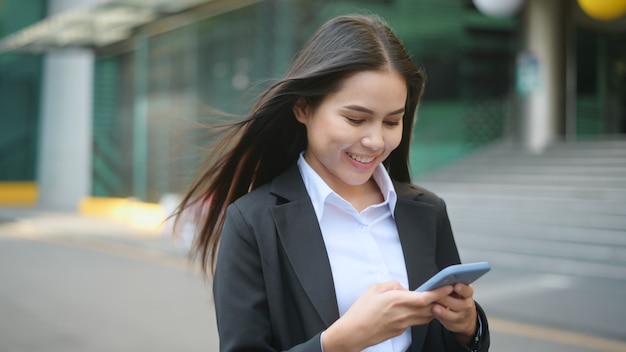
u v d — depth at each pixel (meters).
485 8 9.96
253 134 1.34
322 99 1.16
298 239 1.19
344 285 1.20
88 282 7.35
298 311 1.18
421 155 12.09
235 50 12.56
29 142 21.17
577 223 8.14
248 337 1.13
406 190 1.33
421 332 1.24
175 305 6.10
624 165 9.80
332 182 1.27
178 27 14.20
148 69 15.38
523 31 12.08
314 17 11.24
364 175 1.18
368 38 1.13
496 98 12.62
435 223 1.30
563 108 12.08
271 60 11.74
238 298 1.16
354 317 1.04
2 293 6.67
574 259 7.50
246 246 1.19
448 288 1.03
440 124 12.24
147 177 15.18
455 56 12.23
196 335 5.02
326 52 1.15
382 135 1.15
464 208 9.57
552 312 5.50
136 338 4.92
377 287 1.08
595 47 14.02
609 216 7.91
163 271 8.15
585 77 13.80
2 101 20.89
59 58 19.45
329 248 1.22
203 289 6.93
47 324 5.34
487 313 5.57
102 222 15.07
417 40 11.85
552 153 11.13
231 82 12.62
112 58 16.97
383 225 1.27
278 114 1.30
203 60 13.45
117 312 5.80
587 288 6.59
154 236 12.06
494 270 7.69
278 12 11.67
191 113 13.58
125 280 7.48
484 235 8.73
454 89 12.30
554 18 11.96
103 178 17.47
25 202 21.20
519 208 9.09
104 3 12.48
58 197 19.44
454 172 11.52
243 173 1.40
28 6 20.05
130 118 16.08
